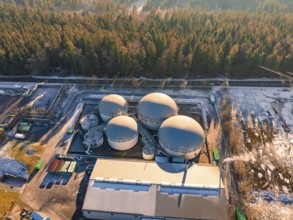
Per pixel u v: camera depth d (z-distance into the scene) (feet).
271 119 156.56
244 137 144.66
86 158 131.13
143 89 184.96
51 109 164.35
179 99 171.94
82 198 112.78
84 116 153.38
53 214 106.63
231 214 106.01
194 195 101.76
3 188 118.52
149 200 100.58
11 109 167.53
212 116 158.40
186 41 201.98
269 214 106.22
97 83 193.06
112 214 99.19
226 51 204.23
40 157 133.28
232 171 124.06
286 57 188.75
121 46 194.39
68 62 203.82
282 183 119.03
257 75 198.90
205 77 199.93
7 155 134.41
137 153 132.57
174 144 120.16
